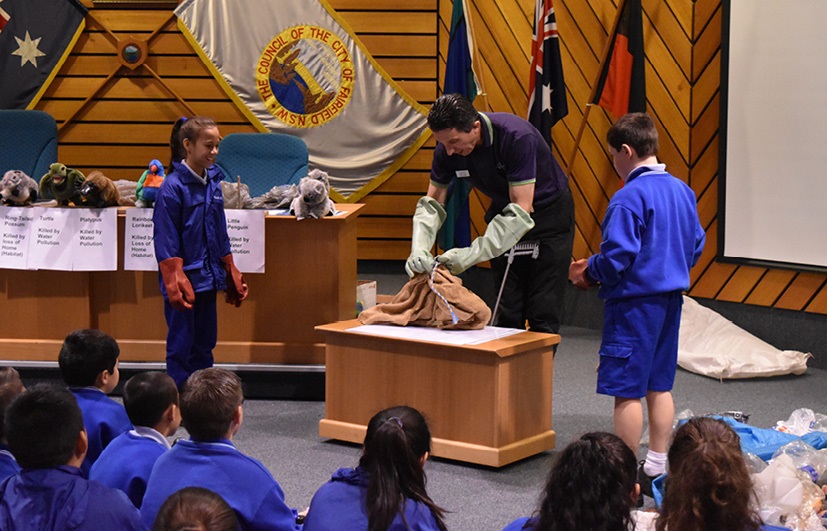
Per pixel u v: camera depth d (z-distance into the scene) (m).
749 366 5.02
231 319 4.64
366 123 7.28
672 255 3.30
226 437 2.34
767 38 5.26
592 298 6.16
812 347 5.25
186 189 3.97
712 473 1.88
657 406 3.39
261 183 5.38
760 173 5.38
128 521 1.92
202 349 4.16
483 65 6.57
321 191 4.43
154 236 3.94
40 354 4.67
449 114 3.65
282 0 7.18
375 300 5.25
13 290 4.66
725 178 5.52
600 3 5.93
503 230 3.79
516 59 6.39
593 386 4.88
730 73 5.43
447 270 3.95
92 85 7.26
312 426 4.21
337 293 4.58
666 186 3.33
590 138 6.06
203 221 4.02
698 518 1.87
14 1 7.11
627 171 3.41
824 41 5.06
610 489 1.82
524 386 3.72
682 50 5.62
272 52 7.23
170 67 7.28
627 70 5.63
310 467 3.69
